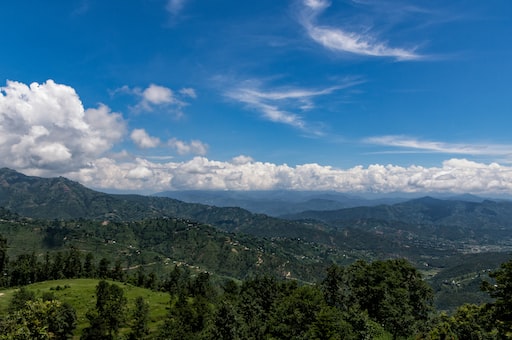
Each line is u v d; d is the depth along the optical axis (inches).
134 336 4606.3
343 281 4276.6
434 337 3277.6
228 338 3154.5
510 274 2246.6
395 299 3799.2
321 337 2979.8
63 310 4173.2
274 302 4308.6
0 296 6250.0
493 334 3080.7
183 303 5428.2
